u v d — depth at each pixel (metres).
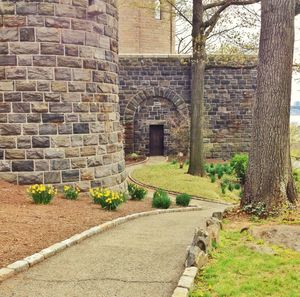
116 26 13.62
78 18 11.93
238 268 5.54
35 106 11.57
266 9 9.14
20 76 11.45
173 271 5.71
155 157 27.42
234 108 27.45
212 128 27.45
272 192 9.01
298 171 20.72
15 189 11.15
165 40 31.84
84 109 12.16
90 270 5.76
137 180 20.42
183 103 27.17
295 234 6.71
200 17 21.09
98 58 12.48
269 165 9.06
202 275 5.35
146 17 30.88
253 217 8.73
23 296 4.87
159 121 27.41
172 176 20.92
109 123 13.05
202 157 21.73
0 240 6.68
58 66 11.70
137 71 26.91
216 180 21.27
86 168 12.29
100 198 10.65
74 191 11.45
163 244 7.28
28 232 7.32
